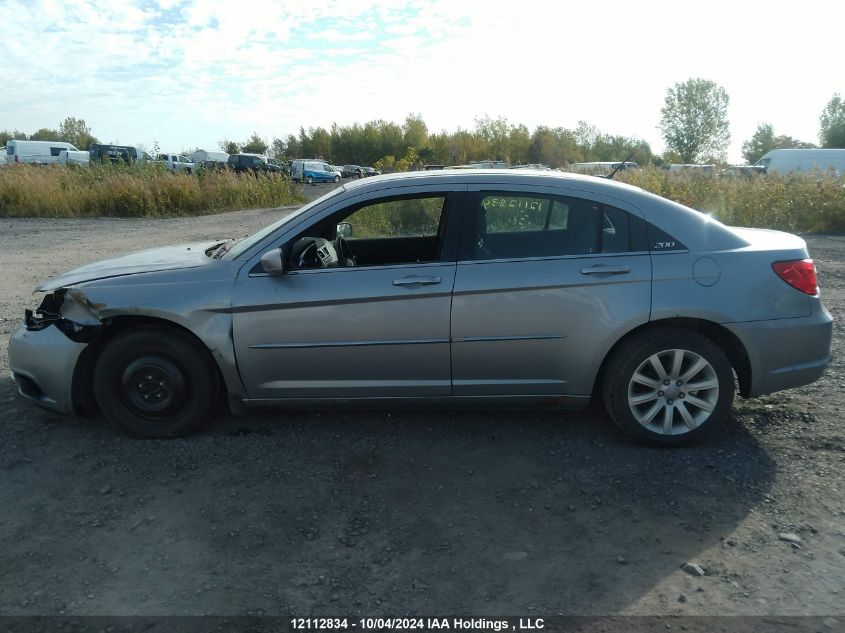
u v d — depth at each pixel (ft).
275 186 88.33
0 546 10.69
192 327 13.61
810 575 9.80
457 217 13.70
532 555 10.40
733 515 11.35
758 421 14.94
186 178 80.38
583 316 13.26
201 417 14.32
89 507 11.82
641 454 13.57
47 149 145.38
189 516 11.52
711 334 13.85
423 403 14.08
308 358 13.67
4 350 20.36
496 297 13.29
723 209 53.11
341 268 13.67
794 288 13.50
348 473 12.96
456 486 12.46
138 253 16.74
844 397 16.11
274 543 10.77
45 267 36.37
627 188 13.91
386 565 10.21
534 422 15.14
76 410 14.55
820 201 51.70
